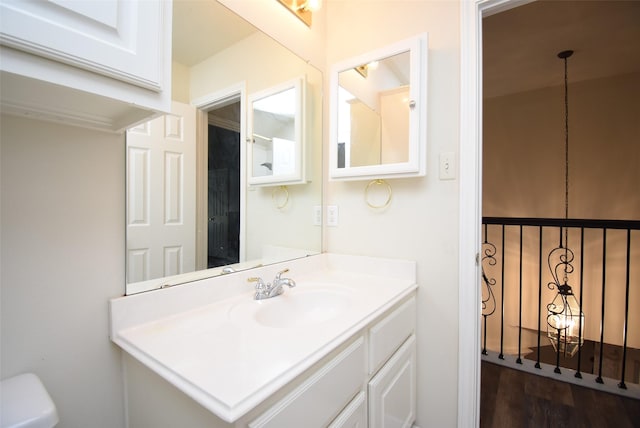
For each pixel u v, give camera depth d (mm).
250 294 1161
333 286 1282
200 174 1074
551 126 3328
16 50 435
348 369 834
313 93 1602
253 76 1270
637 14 2070
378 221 1496
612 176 3021
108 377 803
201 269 1069
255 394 545
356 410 868
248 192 1251
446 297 1312
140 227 888
